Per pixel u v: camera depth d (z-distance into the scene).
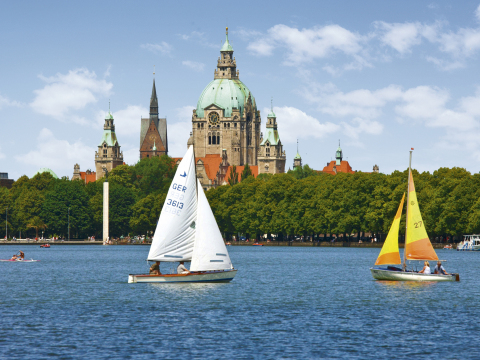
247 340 65.31
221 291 98.75
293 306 85.69
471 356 59.91
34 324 73.06
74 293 98.81
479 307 85.12
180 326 72.00
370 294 97.56
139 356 59.16
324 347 62.62
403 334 68.31
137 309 82.62
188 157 101.56
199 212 101.81
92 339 65.50
